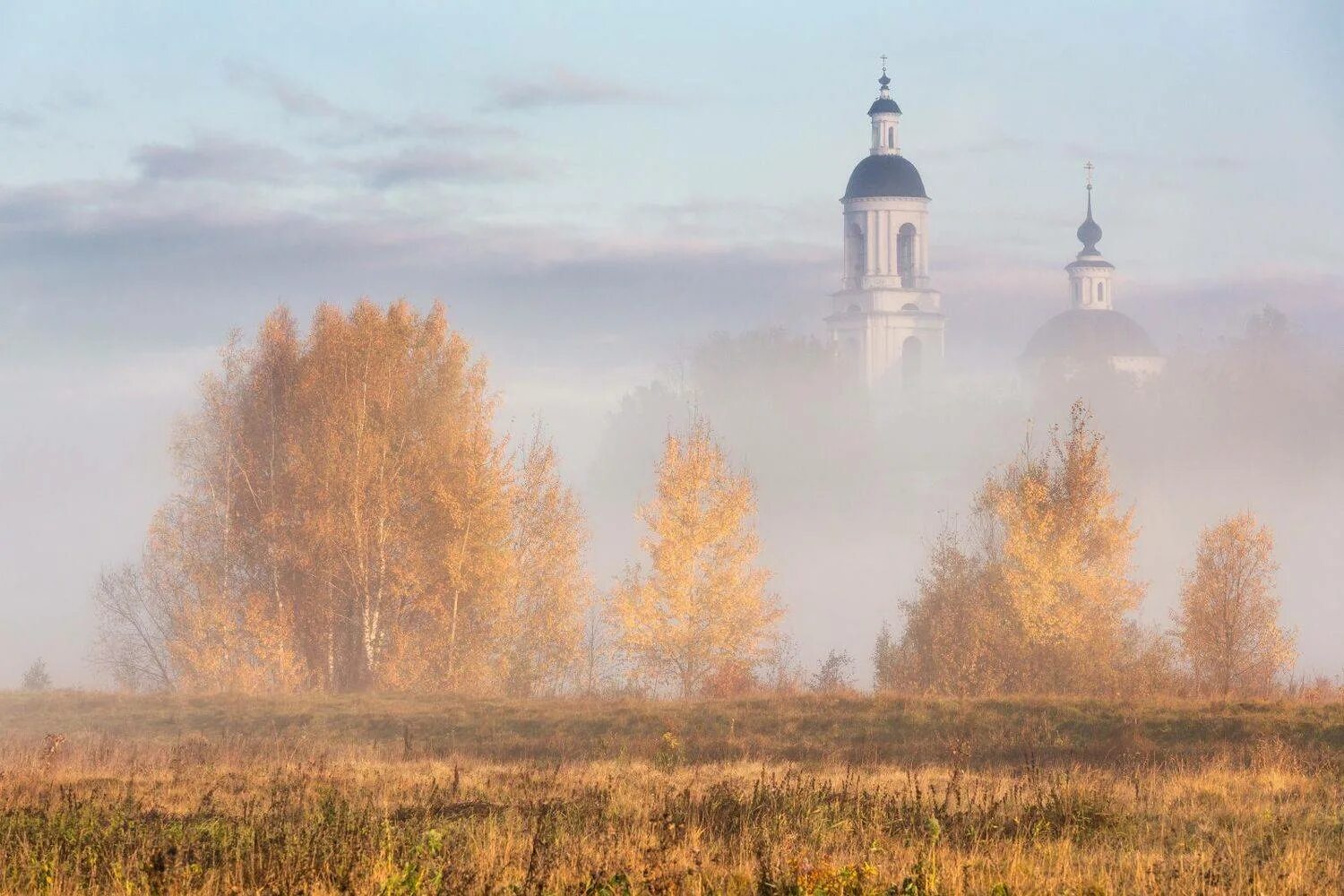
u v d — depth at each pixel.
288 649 65.88
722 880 17.41
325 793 25.47
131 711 50.81
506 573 66.00
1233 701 44.09
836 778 30.14
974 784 29.19
